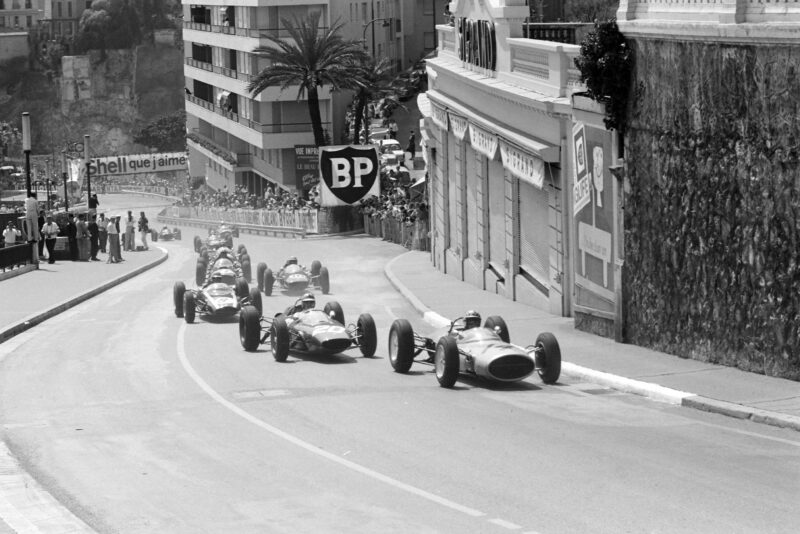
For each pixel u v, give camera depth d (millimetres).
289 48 109688
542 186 39719
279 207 118812
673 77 30391
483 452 20734
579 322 36719
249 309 34688
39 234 75062
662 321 31484
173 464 20766
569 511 16891
